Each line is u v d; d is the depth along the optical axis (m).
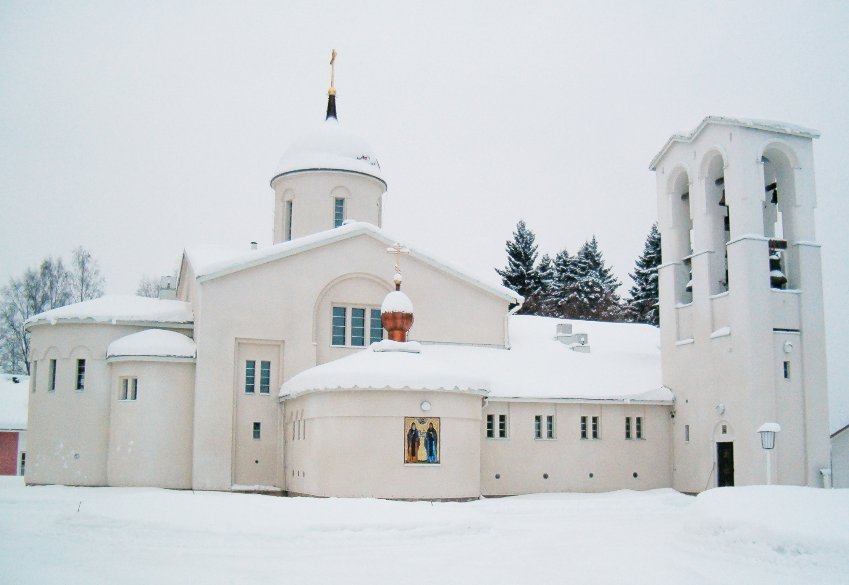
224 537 21.59
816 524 18.58
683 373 42.19
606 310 98.00
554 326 50.44
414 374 33.56
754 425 37.00
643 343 49.84
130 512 23.94
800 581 16.89
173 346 38.94
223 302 39.25
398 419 33.50
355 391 33.56
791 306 38.72
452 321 43.25
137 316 40.44
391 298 37.16
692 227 43.81
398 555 20.31
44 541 21.78
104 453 39.09
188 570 17.95
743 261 38.16
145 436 38.28
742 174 38.62
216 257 43.62
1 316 72.12
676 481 42.47
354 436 33.34
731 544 19.91
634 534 25.20
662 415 43.12
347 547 21.23
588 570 18.55
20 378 64.06
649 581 17.27
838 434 43.97
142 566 18.38
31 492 35.22
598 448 41.97
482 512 31.25
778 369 38.00
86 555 19.73
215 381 38.69
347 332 41.53
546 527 27.08
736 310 38.47
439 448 33.91
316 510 24.19
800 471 37.47
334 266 41.25
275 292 40.12
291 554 20.16
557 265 100.50
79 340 39.75
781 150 39.91
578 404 41.91
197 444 38.12
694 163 41.78
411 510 24.91
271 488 38.56
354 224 41.75
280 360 40.00
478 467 35.09
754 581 17.00
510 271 95.38
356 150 47.78
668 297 43.59
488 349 43.62
